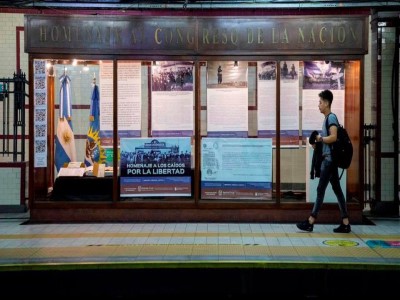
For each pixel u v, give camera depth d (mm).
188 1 10539
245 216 8773
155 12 10898
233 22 8602
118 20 8664
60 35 8664
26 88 10992
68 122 9211
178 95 8977
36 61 8844
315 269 6312
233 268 6344
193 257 6566
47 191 8969
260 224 8648
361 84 8547
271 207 8758
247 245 7215
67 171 9062
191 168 8938
